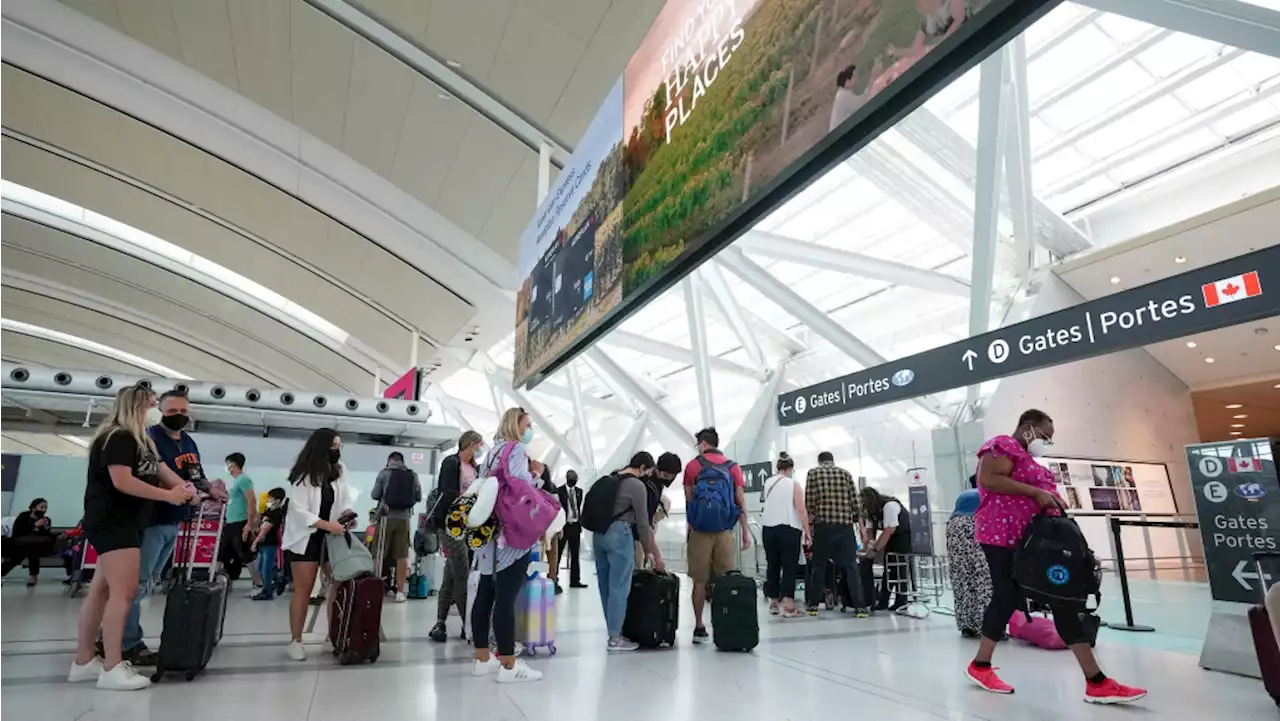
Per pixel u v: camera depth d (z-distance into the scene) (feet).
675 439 69.92
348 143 42.91
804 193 44.73
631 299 17.29
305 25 35.24
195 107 42.91
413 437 40.32
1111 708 11.34
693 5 15.58
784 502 23.36
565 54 31.91
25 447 118.11
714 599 16.72
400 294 57.00
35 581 30.48
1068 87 34.47
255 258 60.13
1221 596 14.66
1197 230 35.88
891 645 17.43
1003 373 21.79
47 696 11.09
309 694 11.80
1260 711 11.16
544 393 75.36
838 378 29.68
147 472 12.31
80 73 41.04
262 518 28.12
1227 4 12.53
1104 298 18.89
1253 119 33.32
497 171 40.50
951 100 34.06
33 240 65.82
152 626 18.70
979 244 28.86
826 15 10.80
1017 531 12.78
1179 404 48.93
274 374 90.43
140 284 73.05
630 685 12.85
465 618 17.63
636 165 17.74
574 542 34.88
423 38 33.99
